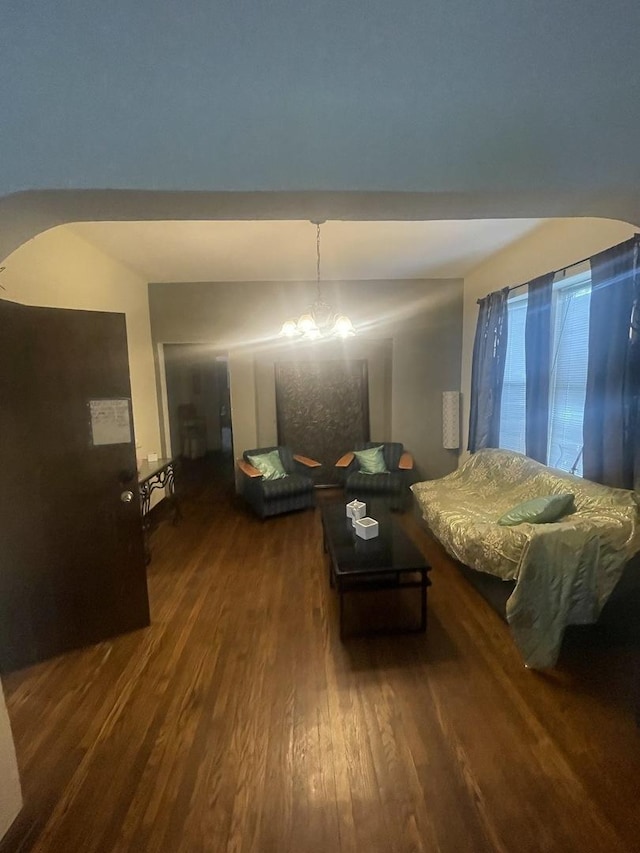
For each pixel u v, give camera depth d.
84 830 1.40
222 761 1.63
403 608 2.66
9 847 1.35
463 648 2.26
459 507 3.24
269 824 1.40
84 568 2.32
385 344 5.16
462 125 1.33
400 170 1.33
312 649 2.28
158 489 4.75
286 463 4.75
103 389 2.30
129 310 4.15
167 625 2.53
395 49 1.28
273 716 1.83
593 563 2.10
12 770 1.43
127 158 1.26
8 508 2.10
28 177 1.25
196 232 3.01
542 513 2.49
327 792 1.50
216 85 1.26
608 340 2.44
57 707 1.91
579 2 1.30
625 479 2.39
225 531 4.04
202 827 1.39
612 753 1.63
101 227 2.89
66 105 1.23
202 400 7.23
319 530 4.01
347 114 1.30
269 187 1.31
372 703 1.89
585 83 1.34
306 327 3.21
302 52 1.26
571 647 2.25
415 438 5.15
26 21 1.19
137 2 1.20
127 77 1.23
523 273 3.52
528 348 3.30
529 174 1.36
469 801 1.46
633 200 1.47
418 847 1.32
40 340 2.11
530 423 3.33
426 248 3.57
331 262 3.98
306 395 5.16
